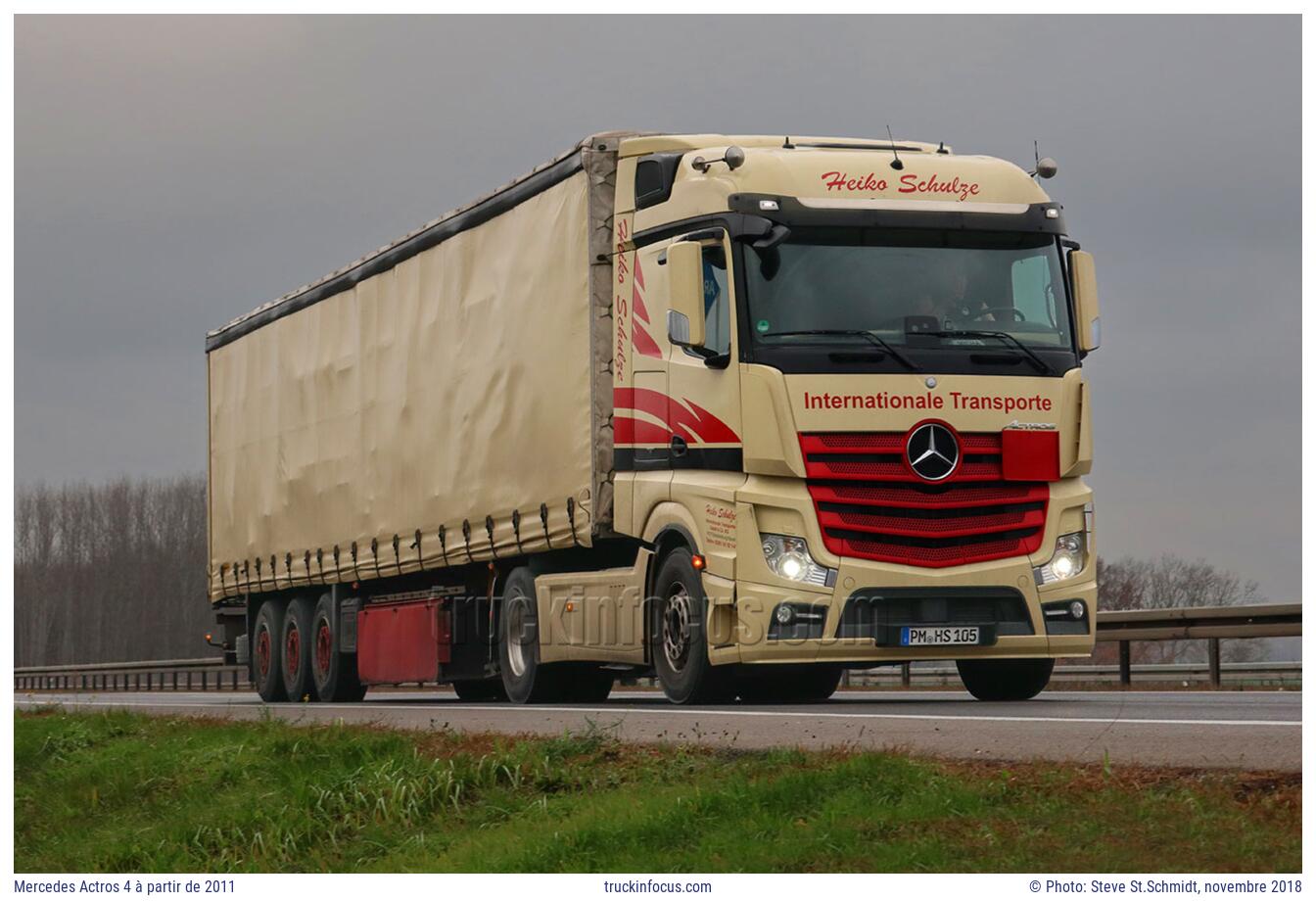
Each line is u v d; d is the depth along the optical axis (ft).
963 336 46.88
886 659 46.14
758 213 46.73
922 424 46.14
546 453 54.19
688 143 50.85
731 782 27.68
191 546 331.77
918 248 47.47
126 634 326.65
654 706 49.47
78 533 329.31
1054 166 50.06
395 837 30.81
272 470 76.89
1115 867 22.36
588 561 55.11
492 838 28.84
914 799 25.81
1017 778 26.55
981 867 22.90
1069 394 47.39
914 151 51.52
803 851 24.17
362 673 69.56
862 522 45.91
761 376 45.80
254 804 34.60
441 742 37.58
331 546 70.54
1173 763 27.25
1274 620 59.77
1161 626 63.77
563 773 31.89
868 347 46.24
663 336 49.03
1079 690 63.77
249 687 145.79
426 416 62.54
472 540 58.95
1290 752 27.66
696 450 47.65
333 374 70.85
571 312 52.90
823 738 33.78
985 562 46.60
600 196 52.08
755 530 45.96
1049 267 48.39
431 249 62.85
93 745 47.42
